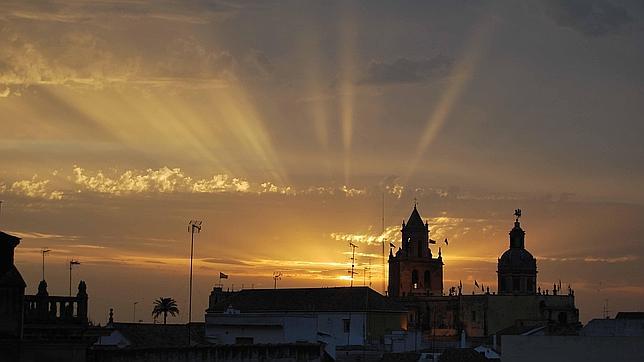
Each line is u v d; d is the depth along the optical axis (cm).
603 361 10488
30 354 7875
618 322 11888
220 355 9900
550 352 10662
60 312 8181
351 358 16988
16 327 7762
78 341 8206
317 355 10588
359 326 19500
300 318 15262
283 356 10331
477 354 16212
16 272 7788
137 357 9106
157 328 14712
